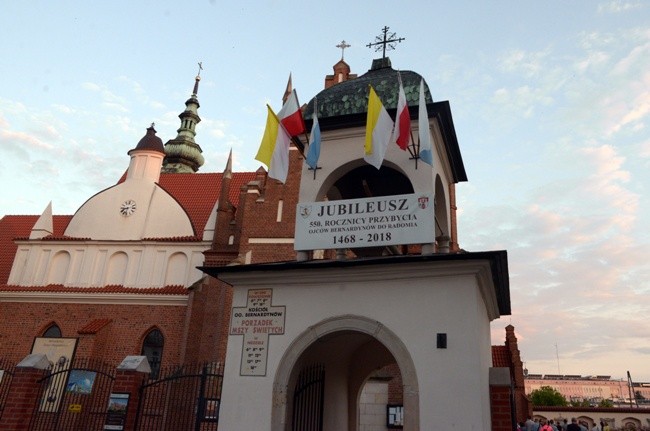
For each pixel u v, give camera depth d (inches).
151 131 1407.5
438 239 578.6
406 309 430.6
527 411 1176.2
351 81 601.6
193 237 1246.3
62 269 1266.0
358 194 666.2
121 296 1164.5
